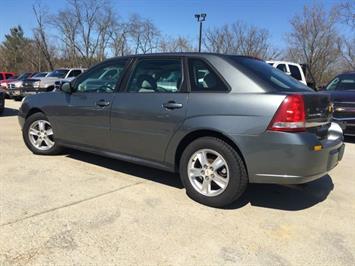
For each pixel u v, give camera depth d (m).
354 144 7.97
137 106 4.48
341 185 4.97
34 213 3.71
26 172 5.01
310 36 40.25
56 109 5.51
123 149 4.75
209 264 2.96
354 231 3.61
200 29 24.23
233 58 4.13
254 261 3.02
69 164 5.46
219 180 3.97
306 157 3.57
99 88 5.05
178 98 4.15
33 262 2.87
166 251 3.11
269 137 3.61
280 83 4.01
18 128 8.61
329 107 4.14
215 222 3.69
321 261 3.05
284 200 4.36
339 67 40.69
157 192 4.44
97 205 3.98
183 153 4.18
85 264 2.88
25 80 18.00
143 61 4.66
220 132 3.82
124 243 3.21
